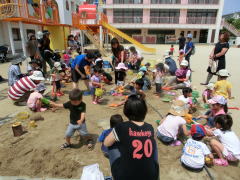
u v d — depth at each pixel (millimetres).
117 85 6980
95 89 5605
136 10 37219
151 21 37531
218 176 2938
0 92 6750
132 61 10227
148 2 36281
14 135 3918
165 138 3643
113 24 38000
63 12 19219
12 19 10641
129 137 1998
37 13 12766
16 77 6223
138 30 39875
